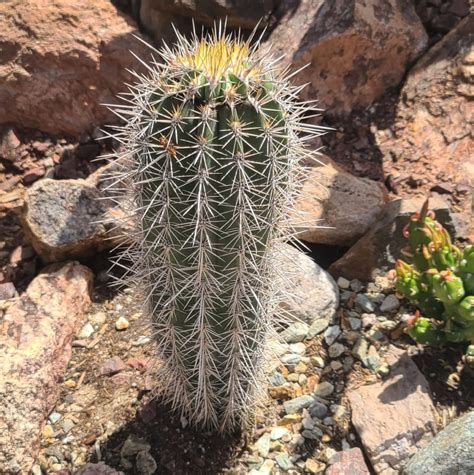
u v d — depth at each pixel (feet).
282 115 1.47
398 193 2.70
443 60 3.00
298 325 2.26
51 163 2.89
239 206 1.45
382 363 2.16
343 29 2.87
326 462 1.93
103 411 2.04
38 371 2.02
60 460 1.92
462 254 2.06
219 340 1.69
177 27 2.98
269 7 2.99
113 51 2.91
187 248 1.51
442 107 2.90
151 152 1.44
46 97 2.89
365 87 3.01
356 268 2.43
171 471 1.90
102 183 2.52
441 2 3.22
